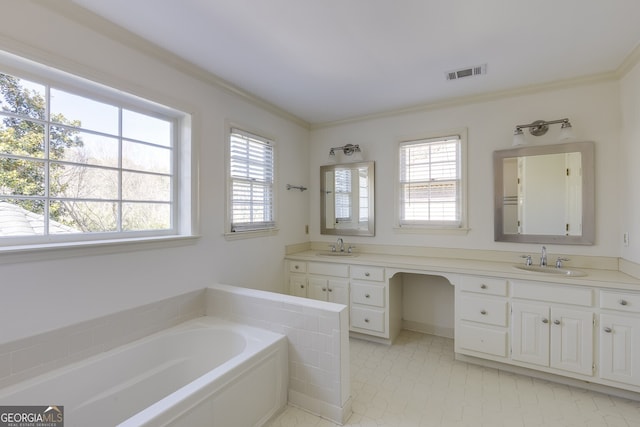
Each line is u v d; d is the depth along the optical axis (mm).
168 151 2309
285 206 3404
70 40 1631
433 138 3082
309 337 1948
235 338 2062
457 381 2277
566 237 2527
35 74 1598
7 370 1429
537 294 2213
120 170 1996
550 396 2074
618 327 1976
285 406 1996
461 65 2279
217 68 2344
